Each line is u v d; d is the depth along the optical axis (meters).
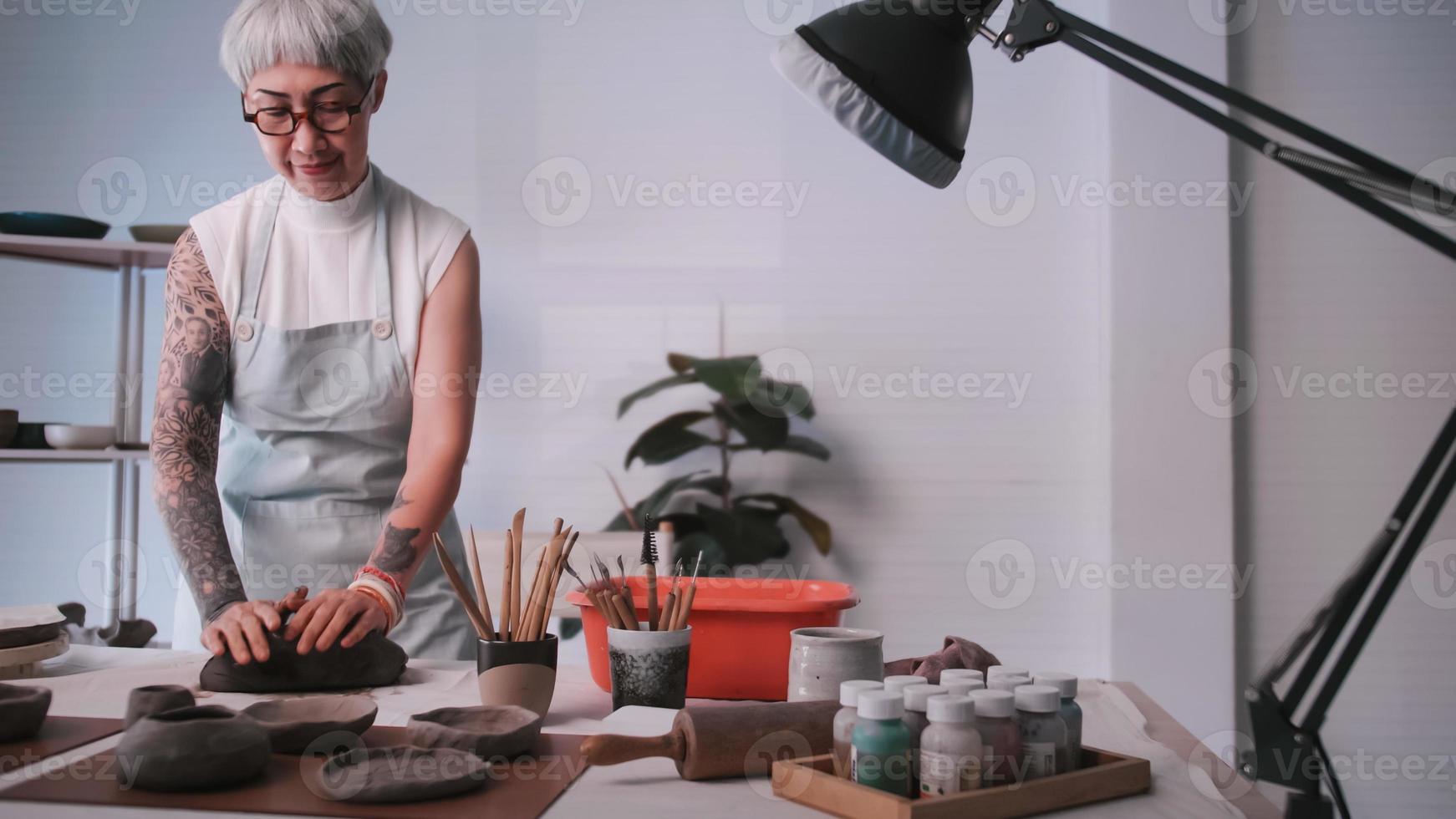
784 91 3.55
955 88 1.24
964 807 0.87
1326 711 0.86
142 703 1.03
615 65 3.60
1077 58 3.45
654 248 3.58
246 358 1.81
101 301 3.69
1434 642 3.20
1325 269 3.27
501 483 3.59
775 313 3.54
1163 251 3.22
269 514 1.91
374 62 1.65
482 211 3.63
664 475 3.54
